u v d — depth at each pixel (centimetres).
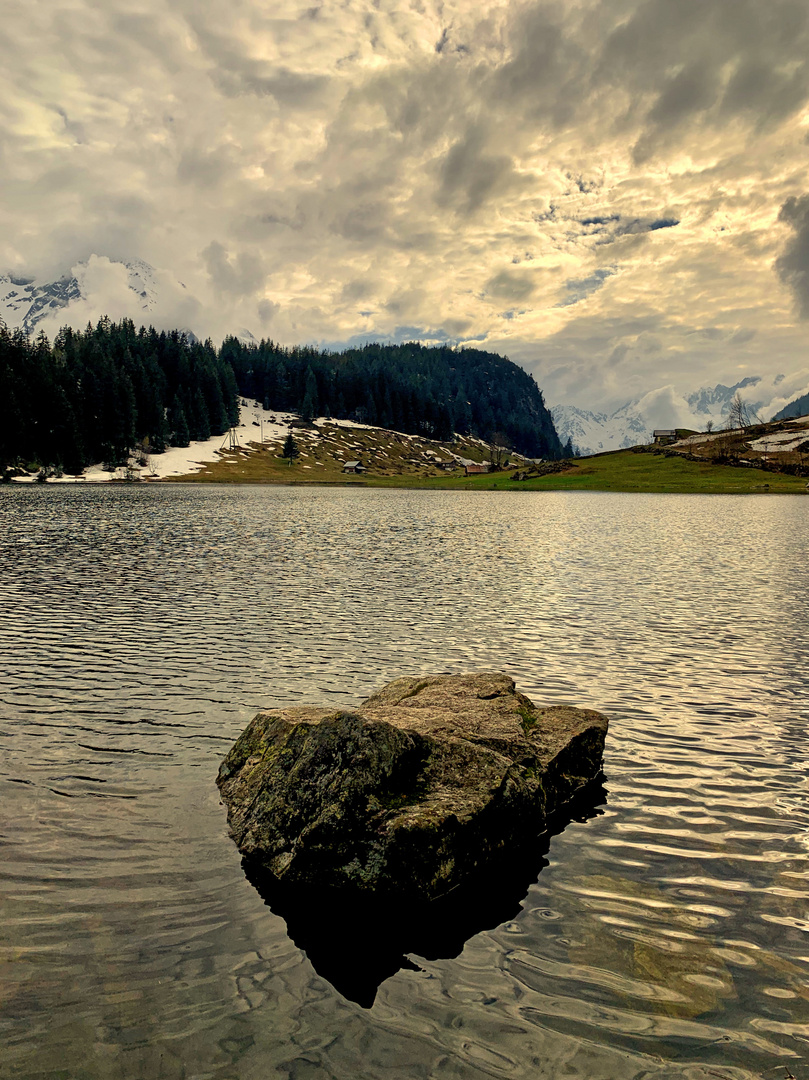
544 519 7725
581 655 2031
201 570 3609
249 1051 608
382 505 10325
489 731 1151
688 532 6141
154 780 1160
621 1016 659
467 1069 593
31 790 1110
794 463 16525
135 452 18738
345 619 2478
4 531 5500
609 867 929
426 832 877
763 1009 664
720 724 1481
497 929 798
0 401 15350
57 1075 573
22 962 708
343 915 825
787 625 2442
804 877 899
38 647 2045
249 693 1641
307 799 945
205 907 821
